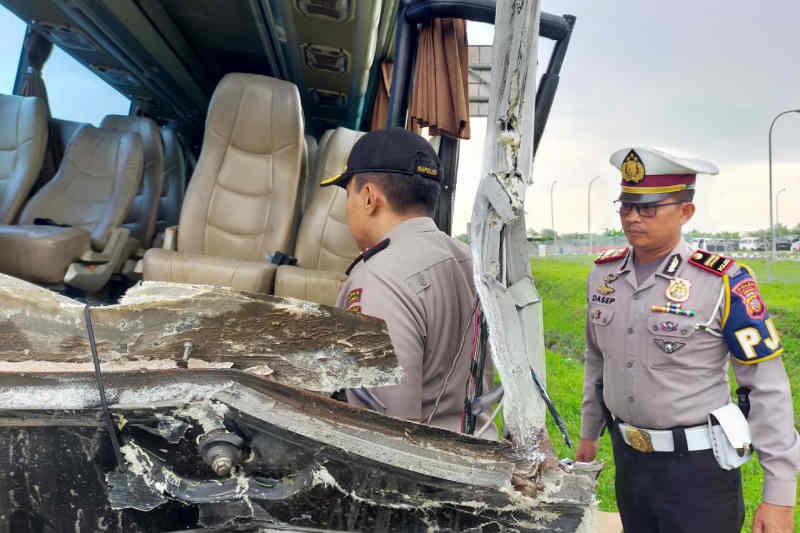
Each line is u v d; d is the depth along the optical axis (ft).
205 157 12.79
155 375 2.21
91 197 14.84
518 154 2.50
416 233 3.30
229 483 2.24
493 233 2.53
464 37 8.35
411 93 8.27
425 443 2.40
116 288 15.40
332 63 17.20
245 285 10.35
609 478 10.05
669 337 5.18
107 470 2.25
